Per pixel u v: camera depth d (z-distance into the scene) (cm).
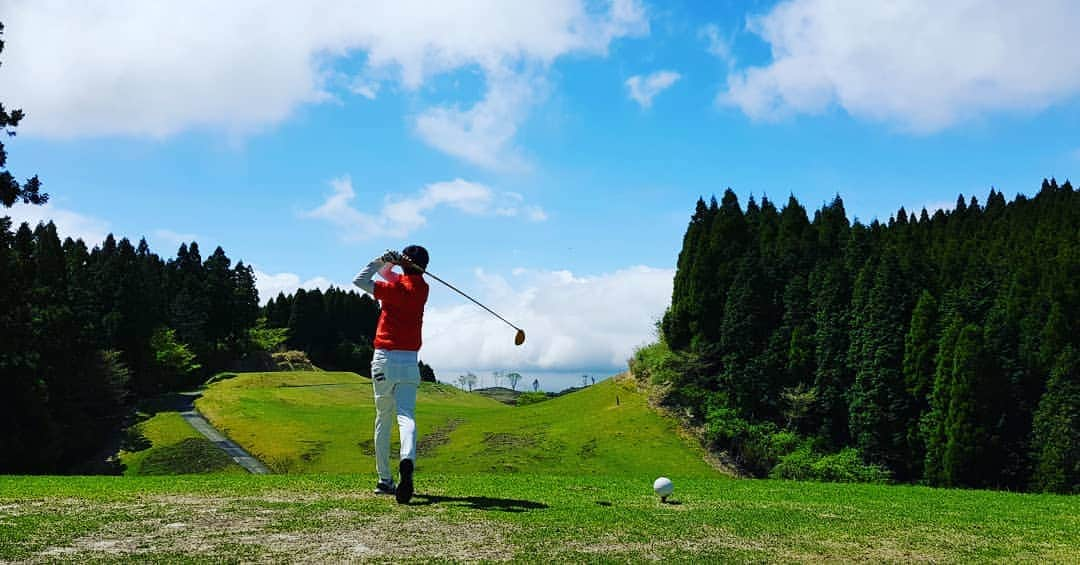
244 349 13588
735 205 7925
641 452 6244
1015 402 5072
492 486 1183
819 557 682
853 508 1020
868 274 6153
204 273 14175
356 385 11431
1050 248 6106
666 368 7238
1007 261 6209
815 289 6669
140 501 918
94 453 6197
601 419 7125
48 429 4512
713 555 671
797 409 6194
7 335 3953
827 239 7844
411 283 989
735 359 6694
